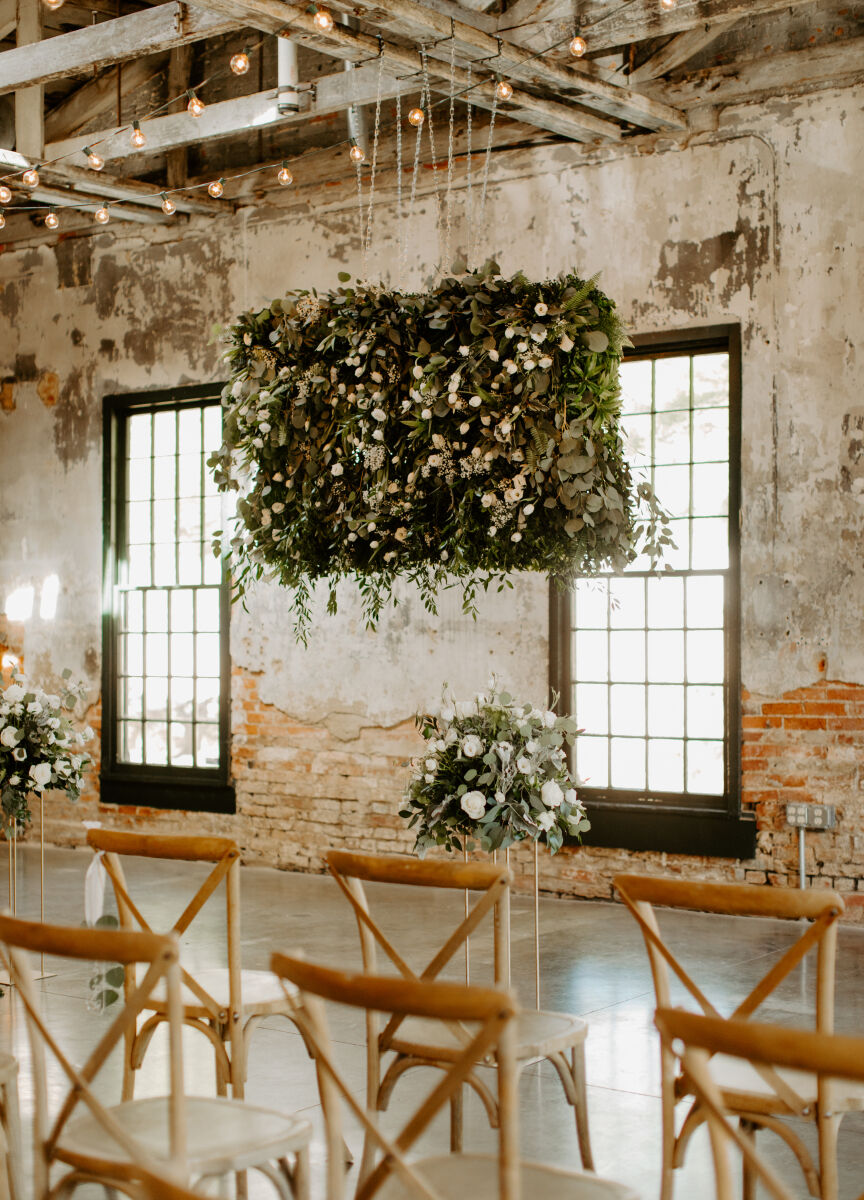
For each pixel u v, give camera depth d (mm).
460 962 6125
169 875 8500
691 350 7457
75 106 9422
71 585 9891
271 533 5105
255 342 5074
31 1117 4113
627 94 6918
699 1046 2025
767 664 7133
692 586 7434
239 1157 2615
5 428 10266
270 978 3924
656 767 7527
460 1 6297
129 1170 2518
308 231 8812
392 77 6992
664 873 7398
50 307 10039
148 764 9469
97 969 6078
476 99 7062
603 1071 4598
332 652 8602
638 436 7617
